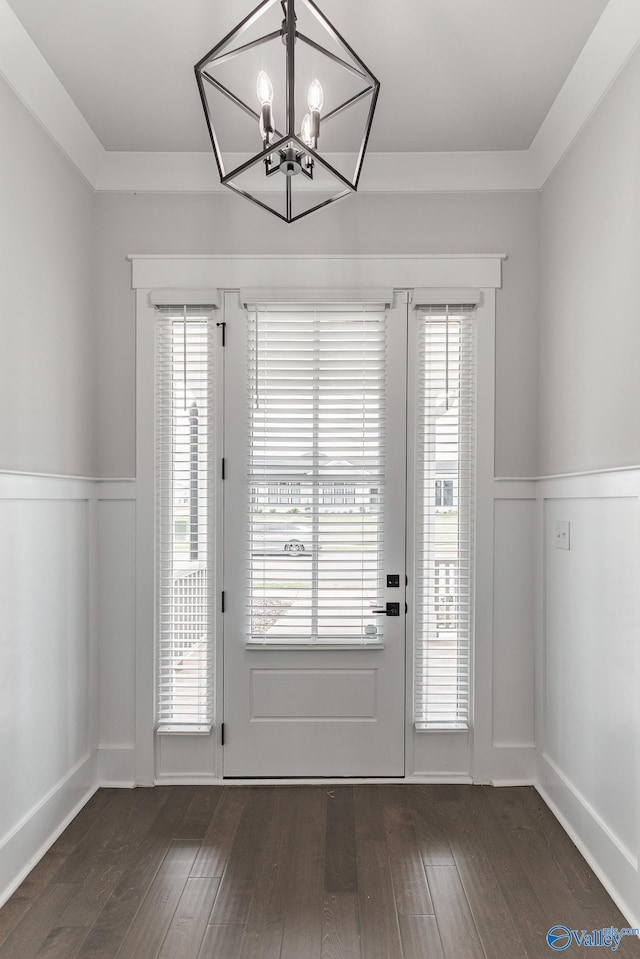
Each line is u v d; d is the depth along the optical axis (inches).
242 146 117.9
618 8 81.7
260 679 122.0
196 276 121.6
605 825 91.1
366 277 121.5
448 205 122.4
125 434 122.2
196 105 105.3
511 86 100.0
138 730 120.9
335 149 118.7
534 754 121.1
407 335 122.0
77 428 114.0
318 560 121.3
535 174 120.1
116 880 90.7
